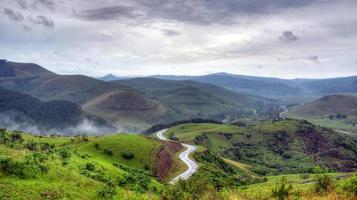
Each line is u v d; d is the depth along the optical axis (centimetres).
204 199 6238
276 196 5372
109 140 15838
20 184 5222
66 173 6719
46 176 6006
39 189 5359
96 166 9512
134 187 8550
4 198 4684
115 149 14750
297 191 5400
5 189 4909
